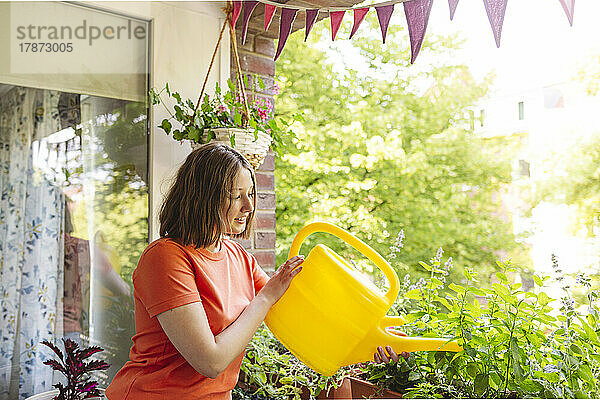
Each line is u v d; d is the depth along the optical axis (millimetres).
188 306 1232
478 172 6008
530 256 5527
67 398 1658
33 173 1937
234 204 1351
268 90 2486
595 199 5133
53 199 1971
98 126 2072
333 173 6207
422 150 6258
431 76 6246
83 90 2041
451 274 5883
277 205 6066
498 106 5965
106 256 2074
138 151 2158
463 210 6086
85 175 2039
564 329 1411
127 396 1323
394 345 1331
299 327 1358
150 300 1249
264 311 1334
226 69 2361
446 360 1500
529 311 1513
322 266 1344
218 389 1357
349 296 1319
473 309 1511
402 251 6160
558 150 5371
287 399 1854
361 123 6211
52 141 1974
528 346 1457
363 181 6270
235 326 1290
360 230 6148
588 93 5199
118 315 2092
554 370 1378
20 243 1906
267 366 1926
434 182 6215
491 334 1495
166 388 1290
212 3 2330
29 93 1934
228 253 1485
